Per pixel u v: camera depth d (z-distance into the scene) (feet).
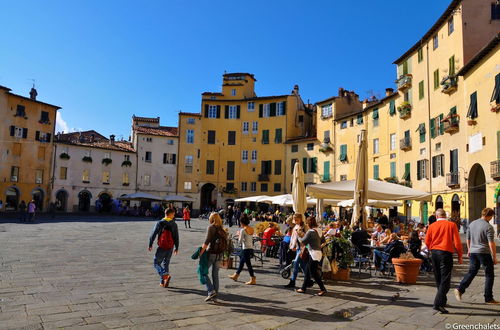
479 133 81.05
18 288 25.71
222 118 196.34
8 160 153.69
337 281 33.06
